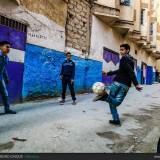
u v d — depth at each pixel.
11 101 9.12
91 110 9.01
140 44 27.31
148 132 6.67
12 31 8.91
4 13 8.41
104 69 18.62
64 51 12.88
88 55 15.77
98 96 6.79
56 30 11.95
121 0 19.28
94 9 15.88
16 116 7.02
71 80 10.01
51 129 5.97
